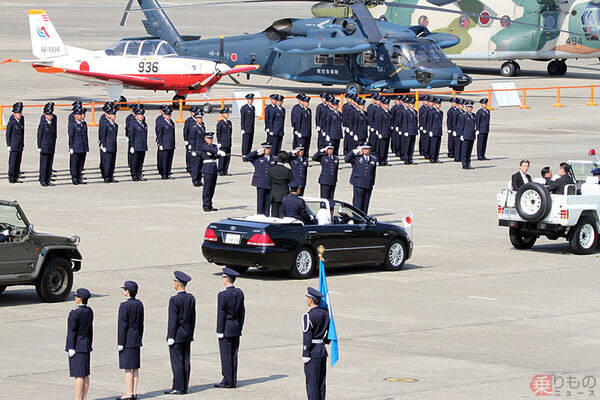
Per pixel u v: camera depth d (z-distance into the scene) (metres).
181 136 163.88
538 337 66.44
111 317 70.31
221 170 135.75
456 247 97.19
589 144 165.25
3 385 54.50
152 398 53.31
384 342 64.75
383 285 82.06
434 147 148.50
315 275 85.00
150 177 133.00
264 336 66.12
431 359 60.81
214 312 72.31
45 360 59.84
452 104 146.75
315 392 50.84
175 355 54.09
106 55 183.12
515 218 95.19
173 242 95.75
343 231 84.50
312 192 123.81
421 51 197.88
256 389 54.94
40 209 109.94
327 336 51.03
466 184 131.62
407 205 117.12
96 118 180.12
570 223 93.06
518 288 81.25
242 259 81.19
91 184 126.88
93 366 59.28
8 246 72.00
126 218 106.50
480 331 67.88
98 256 89.12
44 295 74.25
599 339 66.12
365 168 105.56
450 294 79.00
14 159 125.44
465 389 54.47
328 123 138.25
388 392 53.81
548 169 98.38
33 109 188.38
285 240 81.50
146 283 80.12
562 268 89.19
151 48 184.50
